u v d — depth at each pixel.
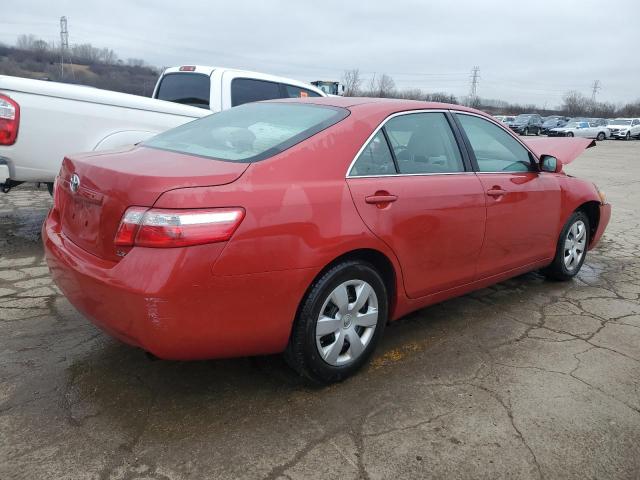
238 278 2.39
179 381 2.91
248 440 2.45
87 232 2.62
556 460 2.40
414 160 3.28
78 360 3.08
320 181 2.72
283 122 3.09
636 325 3.93
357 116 3.07
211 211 2.32
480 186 3.56
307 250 2.57
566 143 5.78
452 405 2.79
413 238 3.10
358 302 2.89
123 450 2.34
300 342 2.70
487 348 3.46
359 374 3.07
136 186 2.36
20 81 4.66
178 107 5.64
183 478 2.20
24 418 2.53
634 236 7.04
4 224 6.11
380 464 2.33
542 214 4.18
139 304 2.27
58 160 4.90
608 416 2.74
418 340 3.55
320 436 2.50
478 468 2.33
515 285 4.77
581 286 4.81
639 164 18.77
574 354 3.42
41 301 3.88
